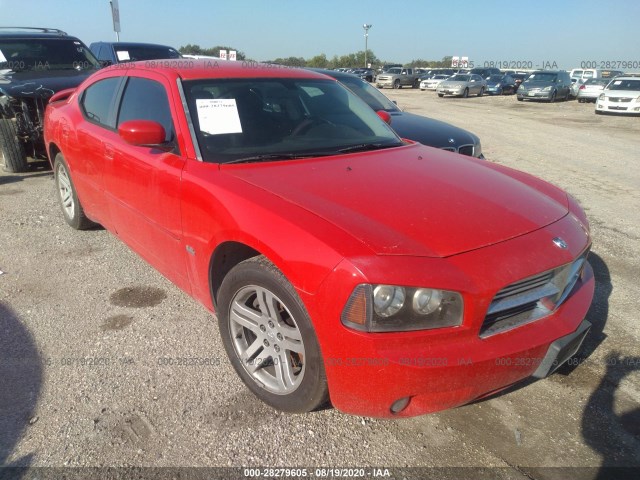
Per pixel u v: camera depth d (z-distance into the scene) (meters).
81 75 8.31
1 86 7.12
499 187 2.85
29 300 3.62
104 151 3.70
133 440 2.38
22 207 5.69
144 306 3.58
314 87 3.79
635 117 19.16
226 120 3.11
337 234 2.13
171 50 13.17
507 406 2.66
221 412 2.57
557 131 14.46
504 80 33.00
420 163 3.15
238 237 2.41
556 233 2.46
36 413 2.53
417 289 2.00
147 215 3.25
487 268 2.13
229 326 2.70
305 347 2.23
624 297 3.87
